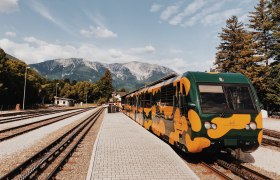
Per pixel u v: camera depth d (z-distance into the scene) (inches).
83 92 5300.2
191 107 343.0
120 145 477.7
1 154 402.9
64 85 5556.1
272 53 1416.1
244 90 360.5
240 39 1704.0
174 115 421.4
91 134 679.7
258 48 1610.5
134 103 1089.4
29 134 639.8
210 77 366.6
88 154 413.7
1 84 1957.4
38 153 375.6
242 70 1593.3
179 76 414.9
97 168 316.5
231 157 396.5
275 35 1384.1
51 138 589.3
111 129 754.2
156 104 589.0
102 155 390.0
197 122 332.8
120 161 352.2
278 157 408.5
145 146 469.4
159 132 549.0
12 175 283.0
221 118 334.0
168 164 337.1
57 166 305.7
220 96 350.6
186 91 365.1
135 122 1029.2
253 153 440.1
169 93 461.1
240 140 337.7
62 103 4092.0
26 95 2544.3
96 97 5541.3
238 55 1664.6
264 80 1528.1
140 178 278.4
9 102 2288.4
